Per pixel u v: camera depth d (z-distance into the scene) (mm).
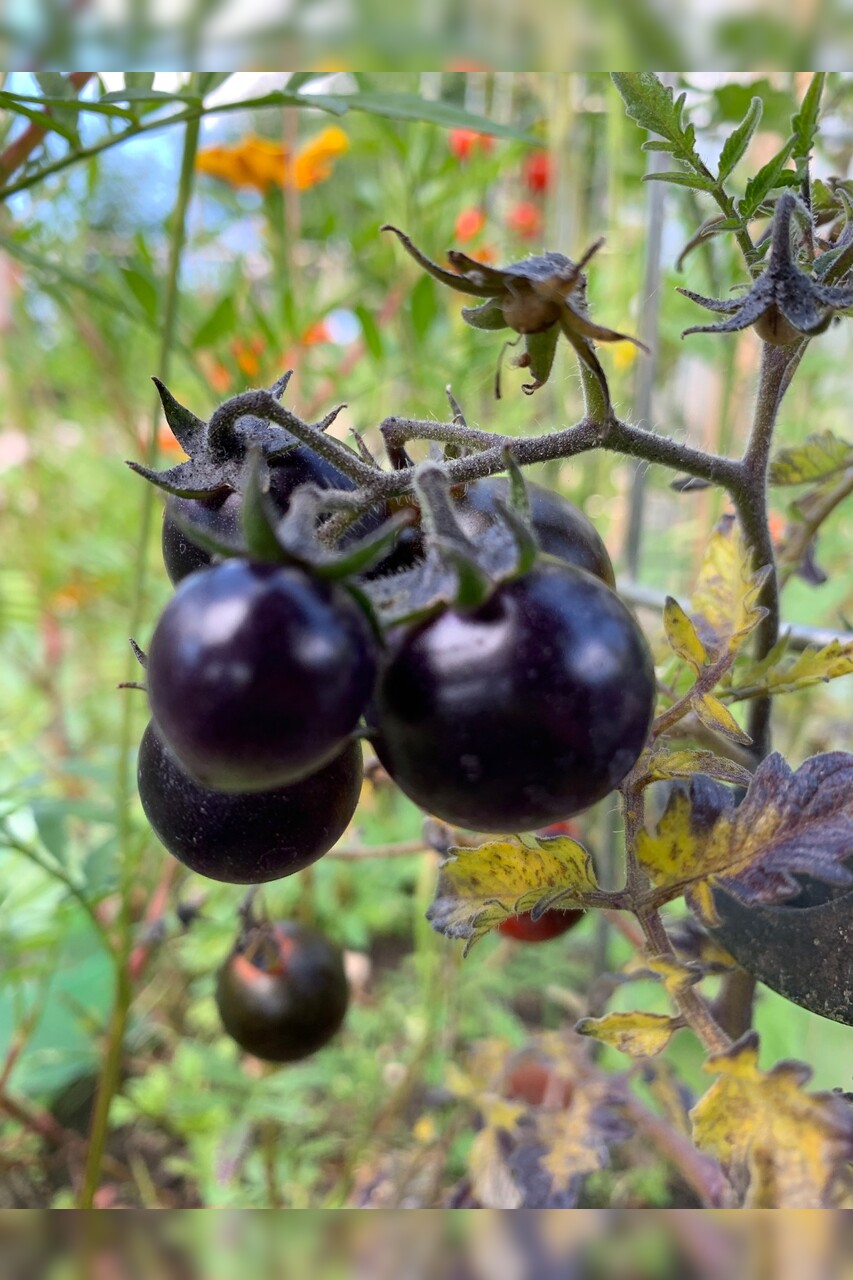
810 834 191
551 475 505
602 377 170
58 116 274
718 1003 248
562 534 182
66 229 519
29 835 496
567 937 587
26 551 708
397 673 156
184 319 500
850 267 181
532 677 152
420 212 483
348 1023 538
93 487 759
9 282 624
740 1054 186
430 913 198
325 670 147
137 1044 507
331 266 627
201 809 174
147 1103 461
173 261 338
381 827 595
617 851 394
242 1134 428
